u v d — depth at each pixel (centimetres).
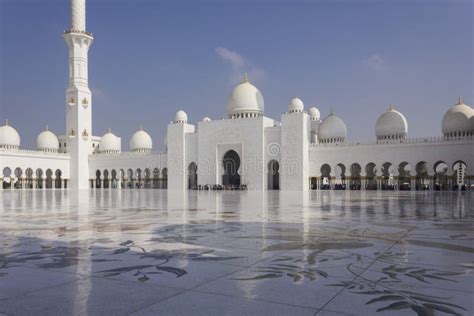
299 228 920
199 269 501
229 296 387
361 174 4988
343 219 1130
